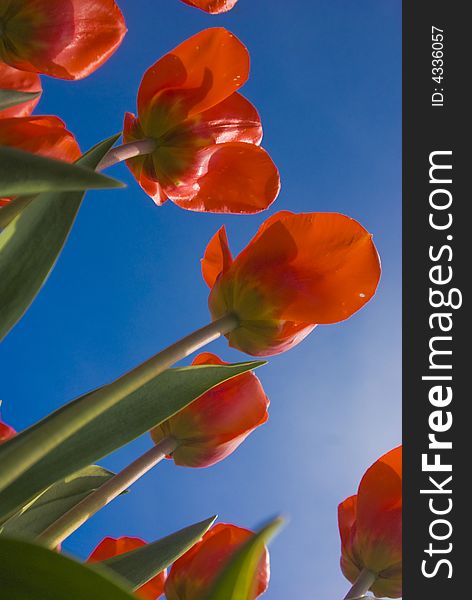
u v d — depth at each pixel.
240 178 0.74
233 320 0.67
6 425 0.62
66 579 0.33
